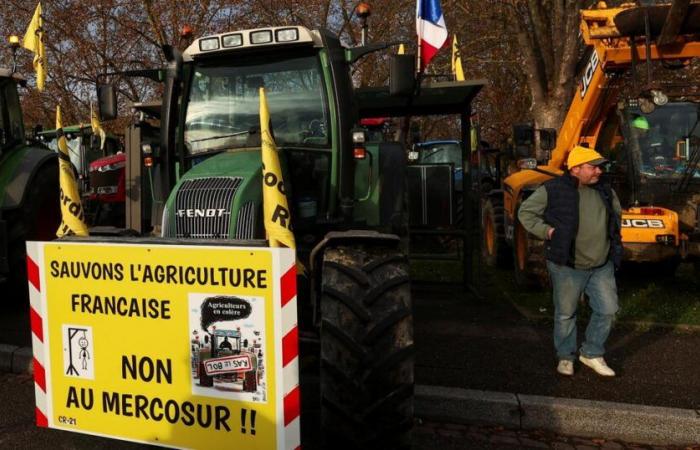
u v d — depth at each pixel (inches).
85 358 115.6
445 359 187.3
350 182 162.2
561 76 470.9
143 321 110.7
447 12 649.6
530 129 334.0
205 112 166.6
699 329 213.8
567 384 166.1
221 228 130.2
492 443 142.1
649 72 238.4
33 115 645.3
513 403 150.5
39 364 119.6
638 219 260.4
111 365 113.7
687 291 278.8
